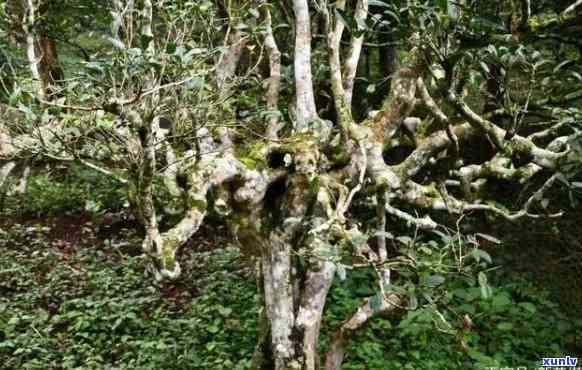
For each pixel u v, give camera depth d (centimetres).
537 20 289
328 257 249
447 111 421
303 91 291
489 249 594
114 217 765
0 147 293
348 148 288
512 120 296
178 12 276
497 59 261
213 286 577
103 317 522
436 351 466
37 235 746
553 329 508
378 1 256
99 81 239
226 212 252
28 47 286
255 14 302
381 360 450
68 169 844
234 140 335
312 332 288
